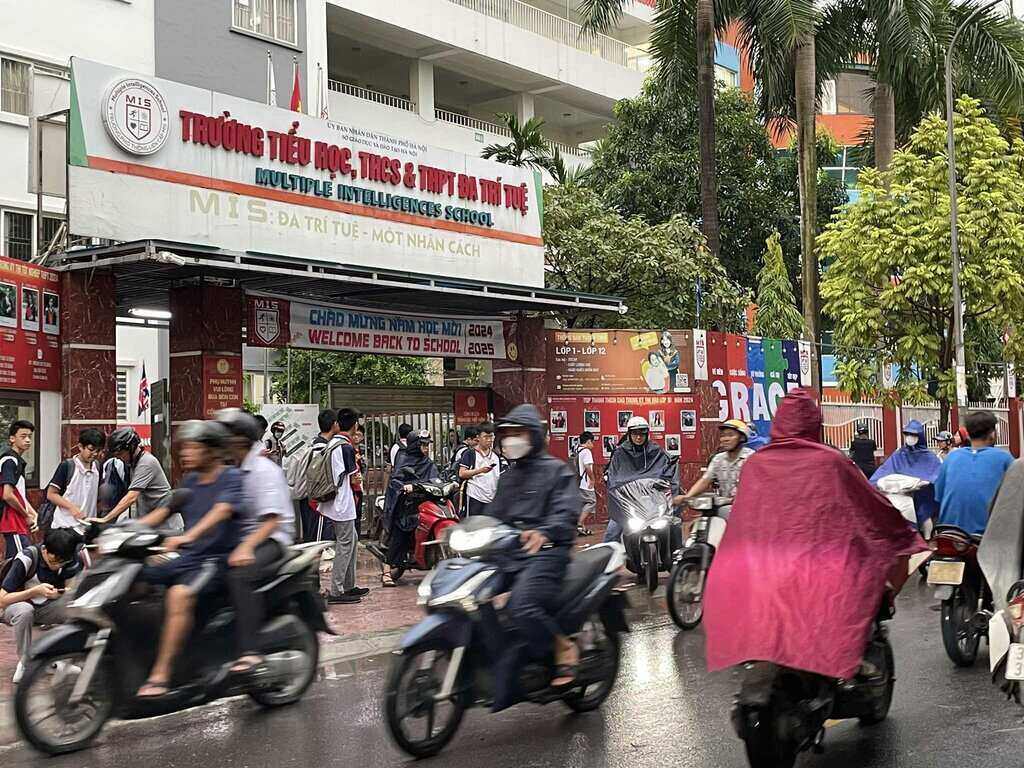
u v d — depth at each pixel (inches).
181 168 523.8
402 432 575.5
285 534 278.1
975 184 909.2
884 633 244.1
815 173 1019.3
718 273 952.3
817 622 194.1
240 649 255.6
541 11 1387.8
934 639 355.3
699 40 964.0
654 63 1229.7
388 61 1288.1
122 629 239.8
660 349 802.8
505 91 1406.3
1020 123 1213.7
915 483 450.6
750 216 1205.7
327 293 597.3
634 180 1185.4
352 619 412.8
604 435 792.3
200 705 254.5
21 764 232.7
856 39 1091.3
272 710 277.0
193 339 541.6
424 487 504.7
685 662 325.7
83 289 499.8
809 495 206.4
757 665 198.2
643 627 388.2
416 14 1177.4
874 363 949.8
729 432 378.0
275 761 230.8
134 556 242.7
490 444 534.0
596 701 268.2
